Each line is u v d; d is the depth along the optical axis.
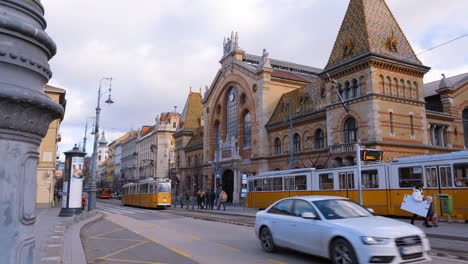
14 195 3.05
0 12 2.99
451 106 36.84
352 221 8.27
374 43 30.14
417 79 31.81
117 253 10.78
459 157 18.14
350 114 30.62
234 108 52.16
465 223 17.52
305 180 26.89
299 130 39.12
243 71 49.25
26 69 3.18
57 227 14.98
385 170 21.31
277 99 46.09
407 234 7.54
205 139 59.22
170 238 13.97
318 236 8.52
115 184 131.12
